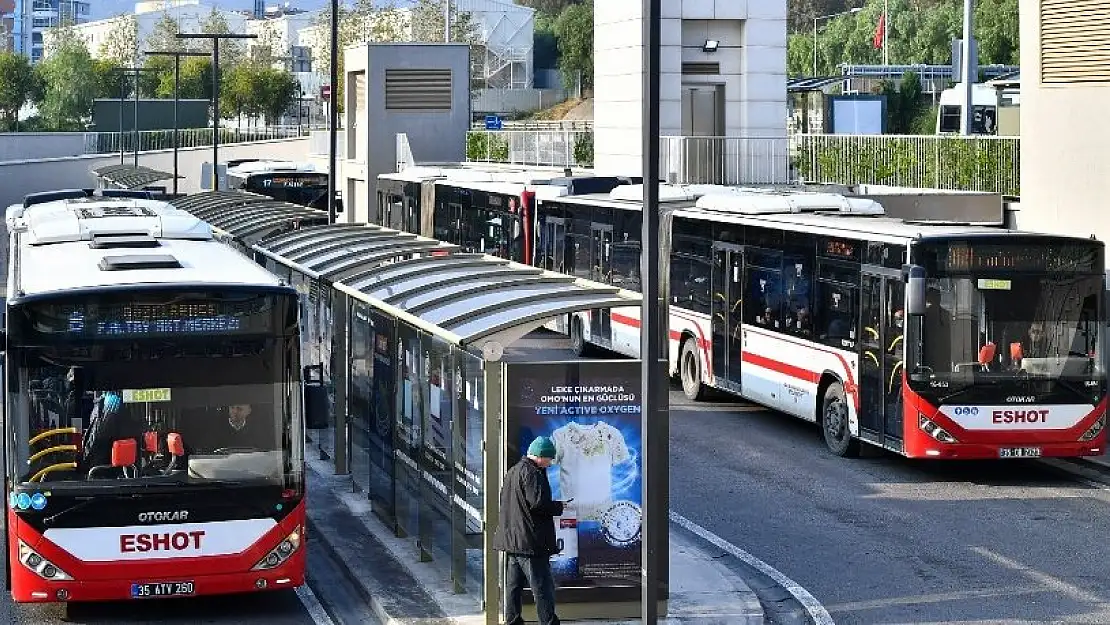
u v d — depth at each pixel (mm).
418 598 16203
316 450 26109
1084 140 30750
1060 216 31453
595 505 15031
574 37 138375
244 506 15344
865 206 28938
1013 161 39938
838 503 21656
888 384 23438
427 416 17594
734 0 49906
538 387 14891
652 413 14031
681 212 31906
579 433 14984
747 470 24156
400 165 67500
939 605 16203
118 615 16188
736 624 15234
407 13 132875
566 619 15031
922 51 114750
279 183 54781
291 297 15523
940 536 19516
